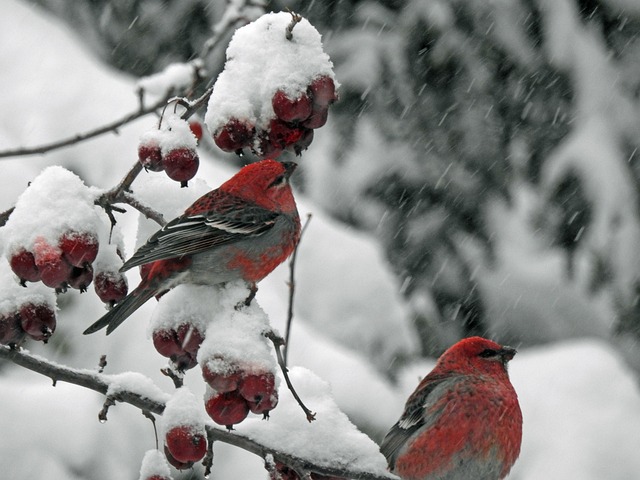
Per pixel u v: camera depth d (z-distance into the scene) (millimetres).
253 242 6676
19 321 6273
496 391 8836
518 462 12164
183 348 5930
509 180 17188
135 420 9602
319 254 11445
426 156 16469
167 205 6902
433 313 16344
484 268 17031
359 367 10398
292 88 6137
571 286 17250
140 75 15984
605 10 17766
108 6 15930
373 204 16078
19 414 9352
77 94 11711
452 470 8820
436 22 16469
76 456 9305
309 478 6078
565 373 12906
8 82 11820
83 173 11172
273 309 10477
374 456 6289
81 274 6262
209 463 5953
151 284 6445
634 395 12789
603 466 11992
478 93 16766
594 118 17344
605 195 17109
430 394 8898
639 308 17172
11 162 10906
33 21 12531
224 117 6168
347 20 16297
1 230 6352
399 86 16250
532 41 17297
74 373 6129
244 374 5582
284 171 7012
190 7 16047
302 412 6371
